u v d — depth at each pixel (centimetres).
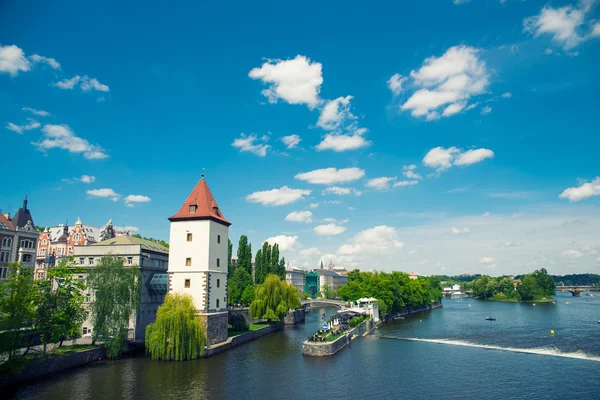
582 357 6494
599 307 16500
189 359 6275
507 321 11550
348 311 9806
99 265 6544
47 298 5772
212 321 6950
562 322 11012
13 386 4825
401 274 15038
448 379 5278
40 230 14125
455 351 7094
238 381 5128
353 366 5962
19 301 5019
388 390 4809
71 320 5938
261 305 9931
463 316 13375
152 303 7731
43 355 5475
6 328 4666
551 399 4494
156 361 6153
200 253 6981
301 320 12631
